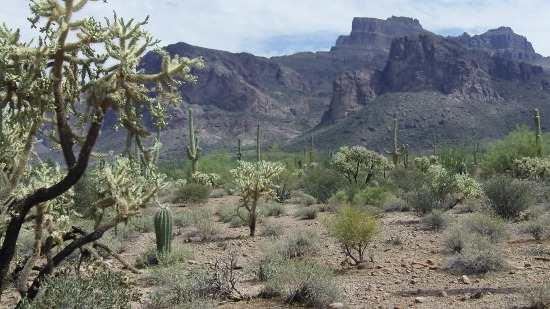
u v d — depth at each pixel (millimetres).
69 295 5164
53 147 5680
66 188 5066
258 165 15266
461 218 15891
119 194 5844
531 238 11992
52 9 4602
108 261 11336
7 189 5152
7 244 5211
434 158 40969
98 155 5211
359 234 9938
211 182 35562
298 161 53281
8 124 5117
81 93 5027
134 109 4844
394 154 44156
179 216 18188
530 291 6738
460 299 7156
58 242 6277
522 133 37812
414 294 7605
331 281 7512
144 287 8641
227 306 7352
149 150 5023
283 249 11016
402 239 12758
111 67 4824
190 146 36844
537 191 20391
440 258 10297
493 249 9906
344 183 24984
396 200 20188
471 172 38594
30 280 8367
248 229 16312
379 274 9117
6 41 4559
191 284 7766
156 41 4816
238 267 10133
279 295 7828
